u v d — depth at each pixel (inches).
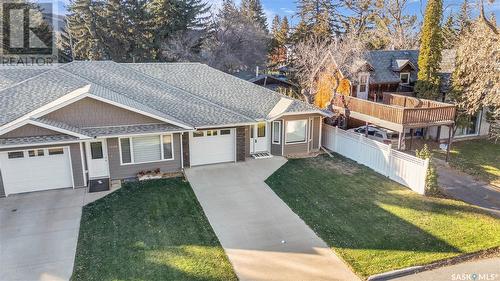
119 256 428.1
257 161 788.6
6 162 584.1
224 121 737.6
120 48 1822.1
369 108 845.2
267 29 2655.0
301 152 850.8
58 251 437.1
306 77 1284.4
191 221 516.4
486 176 719.7
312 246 454.0
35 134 586.9
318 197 602.2
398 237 474.3
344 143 825.5
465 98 871.7
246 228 498.0
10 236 469.4
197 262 417.7
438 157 843.4
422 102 871.7
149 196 601.0
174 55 1705.2
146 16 1775.3
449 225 507.8
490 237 476.4
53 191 615.5
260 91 905.5
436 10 966.4
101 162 661.3
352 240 467.2
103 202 575.5
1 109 633.0
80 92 643.5
